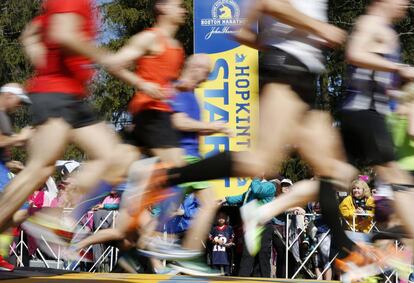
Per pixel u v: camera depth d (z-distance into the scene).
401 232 18.08
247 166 14.91
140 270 22.64
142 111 20.66
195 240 20.20
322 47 15.11
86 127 16.22
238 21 37.81
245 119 37.81
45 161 15.84
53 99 15.80
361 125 18.02
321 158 15.67
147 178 15.36
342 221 16.31
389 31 17.91
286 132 14.84
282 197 16.56
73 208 17.33
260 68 15.02
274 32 14.93
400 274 17.20
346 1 82.19
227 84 37.91
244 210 16.61
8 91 21.95
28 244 35.56
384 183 18.20
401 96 18.53
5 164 22.50
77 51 15.81
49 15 15.89
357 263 16.36
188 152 21.47
